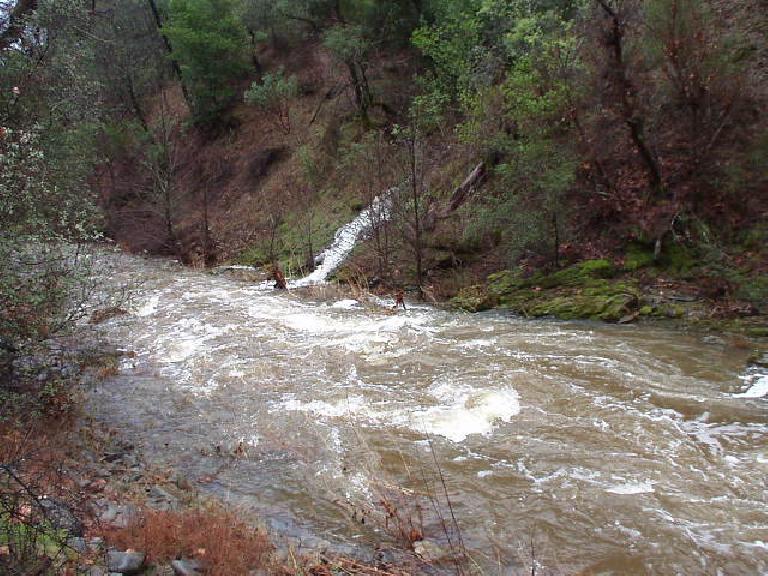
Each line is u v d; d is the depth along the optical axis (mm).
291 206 26562
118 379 9984
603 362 9789
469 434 7512
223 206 30500
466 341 11430
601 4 13555
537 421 7734
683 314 11883
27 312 6645
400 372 9828
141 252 28812
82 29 11664
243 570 4816
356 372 9953
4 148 7008
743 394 8406
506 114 16422
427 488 6336
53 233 7277
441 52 22031
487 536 5500
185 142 36625
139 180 31703
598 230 15062
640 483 6227
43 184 7430
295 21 32219
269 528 5680
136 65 37125
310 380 9664
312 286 18250
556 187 13891
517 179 15117
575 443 7117
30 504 4770
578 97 14633
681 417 7715
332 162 26203
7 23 10133
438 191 19672
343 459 7027
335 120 27281
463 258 17062
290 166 28953
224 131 34781
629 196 14773
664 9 13281
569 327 12195
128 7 39219
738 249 12586
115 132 31781
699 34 13281
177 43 33281
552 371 9469
